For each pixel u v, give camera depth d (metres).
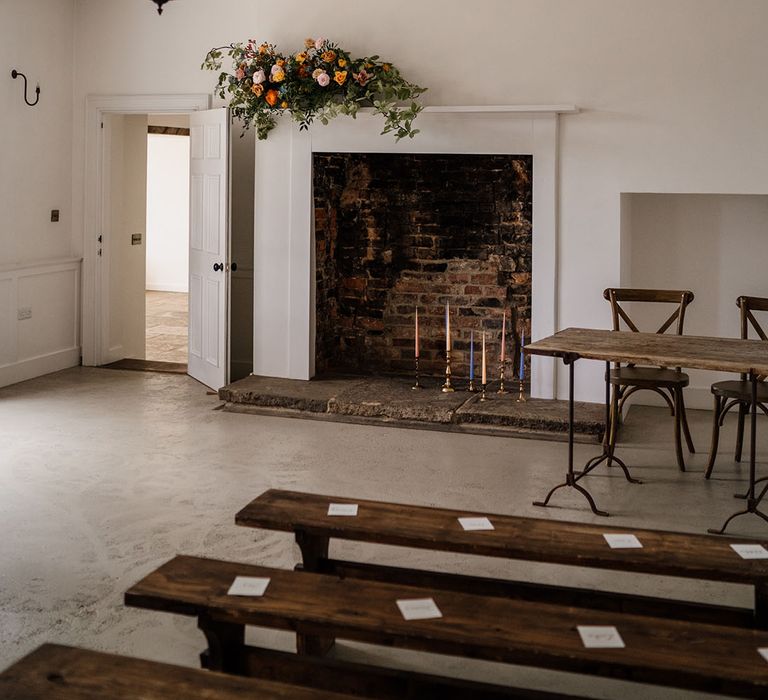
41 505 4.75
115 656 2.38
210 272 7.38
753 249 6.61
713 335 6.77
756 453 5.79
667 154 6.19
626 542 3.21
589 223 6.39
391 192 7.41
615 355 4.50
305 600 2.73
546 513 4.70
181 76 7.76
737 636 2.55
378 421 6.43
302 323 7.15
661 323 6.84
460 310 7.41
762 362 4.34
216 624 2.74
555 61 6.34
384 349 7.63
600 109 6.28
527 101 6.42
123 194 8.52
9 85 7.35
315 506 3.52
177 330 11.12
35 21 7.57
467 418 6.25
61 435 6.09
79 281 8.27
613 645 2.49
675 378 5.28
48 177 7.88
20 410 6.73
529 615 2.67
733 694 2.33
